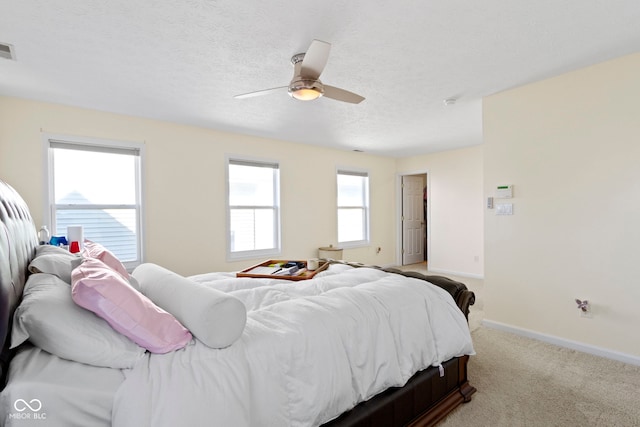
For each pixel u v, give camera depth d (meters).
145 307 1.12
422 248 7.38
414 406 1.71
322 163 5.50
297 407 1.24
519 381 2.21
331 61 2.39
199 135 4.15
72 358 1.00
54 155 3.29
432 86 2.88
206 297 1.21
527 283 2.94
